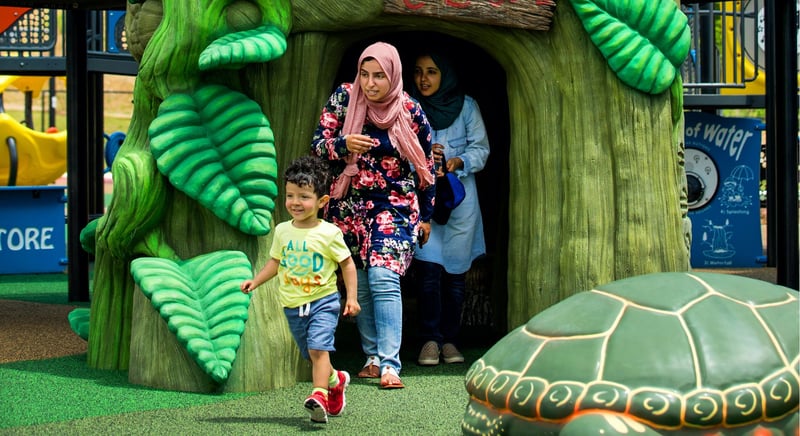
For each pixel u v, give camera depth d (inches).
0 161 547.5
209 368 220.2
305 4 243.9
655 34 258.8
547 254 262.5
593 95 260.1
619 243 259.6
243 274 232.5
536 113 263.6
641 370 149.3
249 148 235.6
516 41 260.7
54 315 353.4
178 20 234.2
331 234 203.2
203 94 237.5
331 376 201.9
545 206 263.4
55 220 496.1
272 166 237.5
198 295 231.0
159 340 231.1
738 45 613.6
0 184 552.4
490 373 160.7
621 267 259.0
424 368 257.6
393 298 232.8
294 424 197.3
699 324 155.9
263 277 207.0
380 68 229.6
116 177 237.6
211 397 221.5
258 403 215.8
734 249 522.0
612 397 146.7
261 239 241.6
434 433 190.4
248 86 243.9
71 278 391.2
